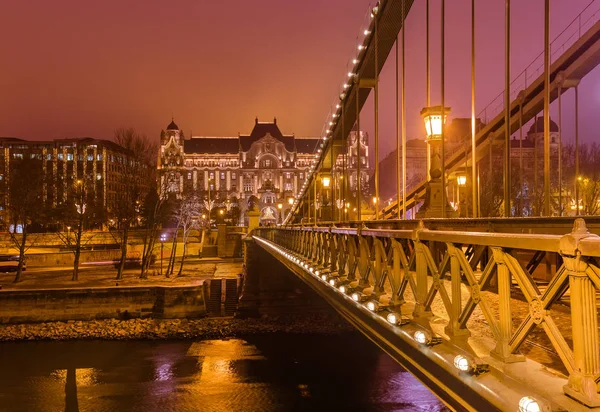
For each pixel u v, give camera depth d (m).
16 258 55.91
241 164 143.88
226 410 21.11
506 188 10.39
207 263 62.94
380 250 6.92
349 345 31.44
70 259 58.97
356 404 21.36
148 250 48.03
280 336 33.84
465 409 4.02
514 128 22.44
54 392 23.41
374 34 20.27
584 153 35.22
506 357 3.48
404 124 16.08
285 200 134.75
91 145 92.62
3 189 49.16
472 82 12.20
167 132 146.00
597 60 16.52
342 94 26.72
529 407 2.79
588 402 2.61
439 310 5.79
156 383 24.52
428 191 13.65
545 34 9.48
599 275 2.50
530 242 2.96
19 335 33.22
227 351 30.19
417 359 5.21
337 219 31.52
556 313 5.18
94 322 36.19
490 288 6.83
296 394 22.77
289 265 17.84
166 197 54.31
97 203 55.53
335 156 32.19
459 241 4.02
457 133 35.66
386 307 6.32
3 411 21.23
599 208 31.42
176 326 35.59
